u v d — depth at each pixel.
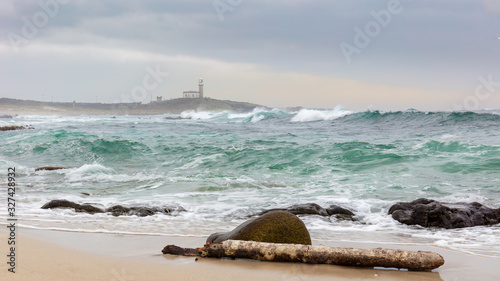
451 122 35.34
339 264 4.88
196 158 19.27
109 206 9.78
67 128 44.28
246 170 16.30
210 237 5.91
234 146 22.62
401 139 26.20
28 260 4.70
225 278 4.35
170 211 9.41
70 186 13.34
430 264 4.76
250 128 43.66
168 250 5.40
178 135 31.92
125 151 21.62
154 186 13.24
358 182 13.43
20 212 8.91
